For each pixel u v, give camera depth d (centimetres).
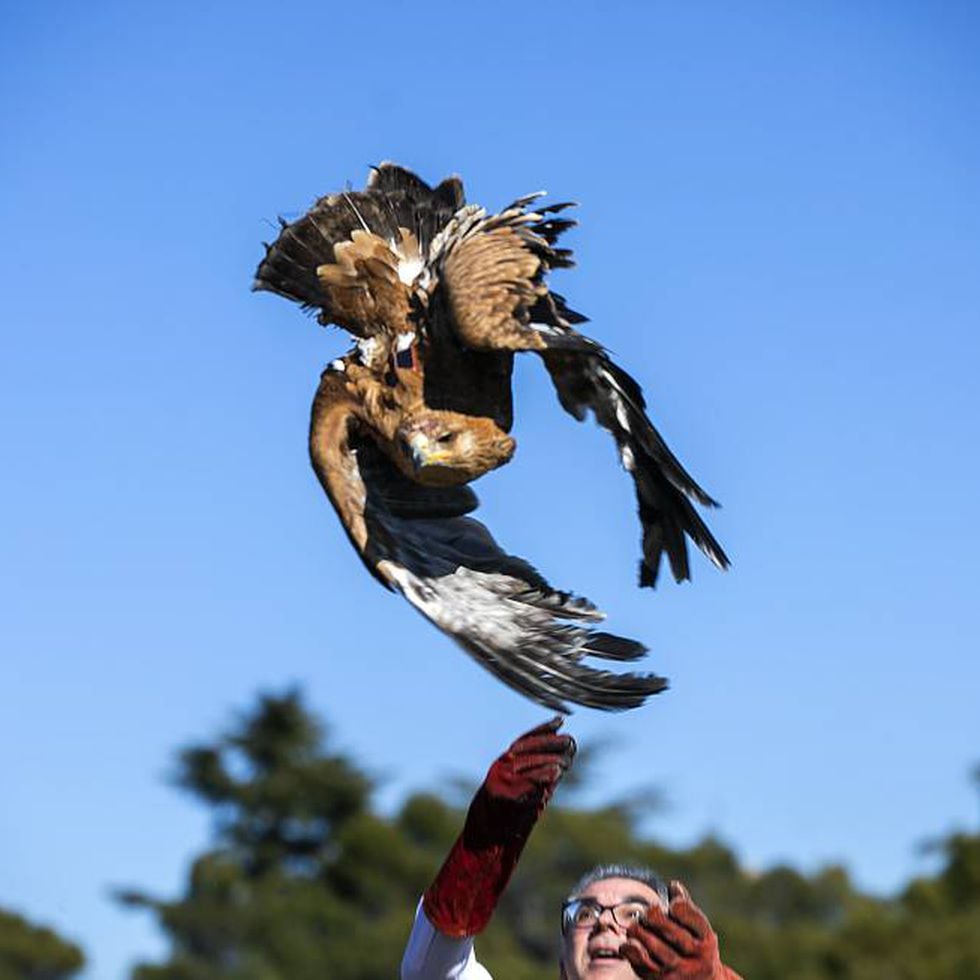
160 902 5444
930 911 4584
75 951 5288
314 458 1003
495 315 978
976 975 4247
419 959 940
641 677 902
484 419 1010
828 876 5062
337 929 5372
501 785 920
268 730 6028
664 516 1033
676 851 5238
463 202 1066
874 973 4278
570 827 5244
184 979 5234
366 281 1025
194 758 5950
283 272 1065
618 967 949
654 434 1007
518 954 4972
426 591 948
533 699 904
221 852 5819
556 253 1021
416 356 1013
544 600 949
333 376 1027
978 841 4641
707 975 884
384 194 1066
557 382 1033
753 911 5100
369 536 969
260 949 5356
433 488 1019
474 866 930
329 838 5934
